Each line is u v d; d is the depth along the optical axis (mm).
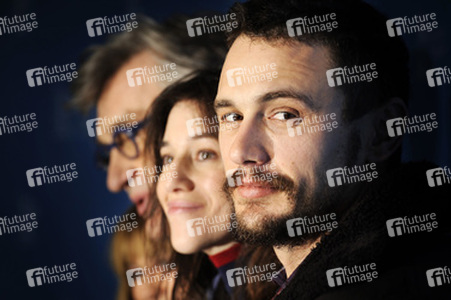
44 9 2809
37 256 2809
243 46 1920
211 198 2627
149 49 2713
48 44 2805
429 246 1224
